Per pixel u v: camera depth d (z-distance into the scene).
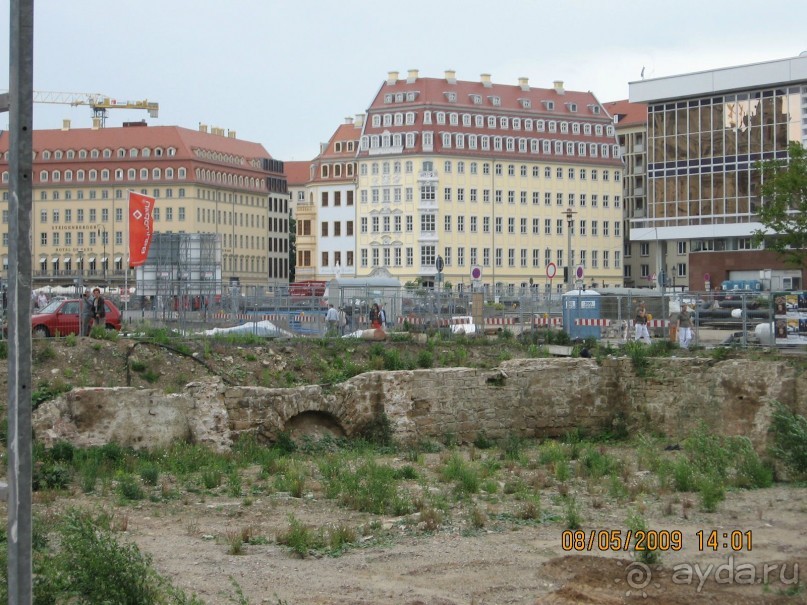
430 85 145.38
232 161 168.12
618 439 40.47
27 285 8.34
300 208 158.12
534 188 147.50
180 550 19.30
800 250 57.19
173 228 155.38
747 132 97.31
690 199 101.31
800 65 93.56
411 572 17.67
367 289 56.12
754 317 44.47
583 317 53.22
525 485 27.55
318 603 15.54
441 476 29.25
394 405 37.31
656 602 15.42
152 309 54.53
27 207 8.30
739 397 37.50
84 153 157.88
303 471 29.81
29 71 8.30
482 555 18.91
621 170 153.00
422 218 142.75
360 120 158.88
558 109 150.62
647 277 152.12
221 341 42.44
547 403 40.53
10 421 8.41
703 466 28.47
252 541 20.11
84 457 29.34
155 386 38.53
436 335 47.88
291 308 52.16
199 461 30.36
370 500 24.38
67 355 38.22
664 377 39.94
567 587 16.09
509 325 54.56
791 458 28.48
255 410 34.19
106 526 20.92
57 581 13.82
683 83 100.56
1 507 21.61
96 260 155.88
